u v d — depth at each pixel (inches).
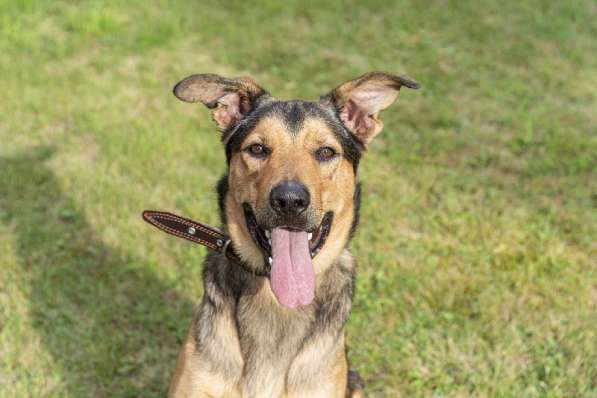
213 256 54.7
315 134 52.6
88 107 98.0
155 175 82.5
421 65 120.0
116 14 129.9
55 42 117.8
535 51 126.3
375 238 75.9
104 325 66.2
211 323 52.9
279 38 127.9
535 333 66.6
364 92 54.5
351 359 64.4
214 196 79.6
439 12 141.6
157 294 69.1
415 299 69.2
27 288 68.1
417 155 91.6
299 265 51.9
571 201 82.1
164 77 109.5
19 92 100.4
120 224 75.4
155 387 62.4
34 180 81.0
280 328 52.8
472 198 82.1
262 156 52.4
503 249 74.6
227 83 53.7
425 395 62.1
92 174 82.5
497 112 104.7
